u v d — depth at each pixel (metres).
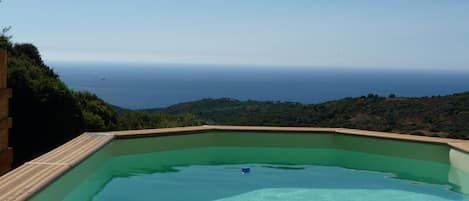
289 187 4.95
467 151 4.94
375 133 6.12
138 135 5.70
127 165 5.58
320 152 6.35
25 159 10.71
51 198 3.42
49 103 11.13
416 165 5.65
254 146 6.33
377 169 5.84
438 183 5.18
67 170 3.74
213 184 5.02
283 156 6.29
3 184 3.18
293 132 6.31
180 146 6.05
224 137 6.34
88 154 4.39
